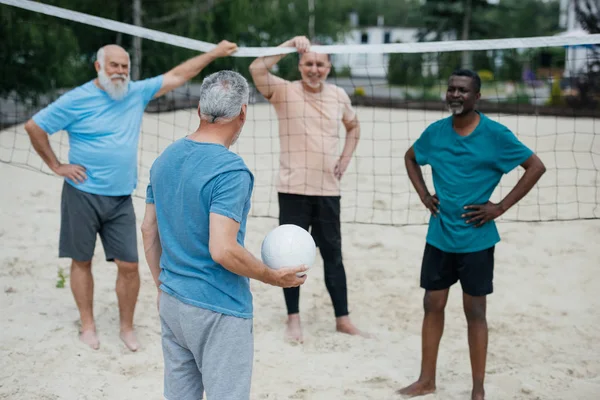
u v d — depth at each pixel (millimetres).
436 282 3834
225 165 2654
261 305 5344
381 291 5641
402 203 8023
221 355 2721
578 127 13062
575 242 6652
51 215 7230
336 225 4750
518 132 12641
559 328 4914
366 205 7941
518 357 4473
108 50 4238
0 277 5488
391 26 48531
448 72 23203
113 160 4301
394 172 9469
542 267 6086
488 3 27094
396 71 23359
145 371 4164
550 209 7715
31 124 4148
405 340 4773
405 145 11336
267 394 3895
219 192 2619
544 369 4281
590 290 5598
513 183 8766
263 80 4680
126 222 4426
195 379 2932
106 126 4285
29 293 5219
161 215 2797
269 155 10352
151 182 2895
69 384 3902
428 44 4602
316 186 4641
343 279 4836
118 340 4570
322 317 5188
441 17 27188
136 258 4465
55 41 13695
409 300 5469
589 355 4496
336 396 3910
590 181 8844
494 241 3713
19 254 6031
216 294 2703
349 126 4949
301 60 4656
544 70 21844
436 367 4359
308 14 25703
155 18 18922
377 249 6598
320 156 4621
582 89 14570
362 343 4699
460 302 5426
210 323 2701
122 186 4363
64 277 5488
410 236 6945
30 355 4199
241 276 2785
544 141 11812
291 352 4523
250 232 6977
